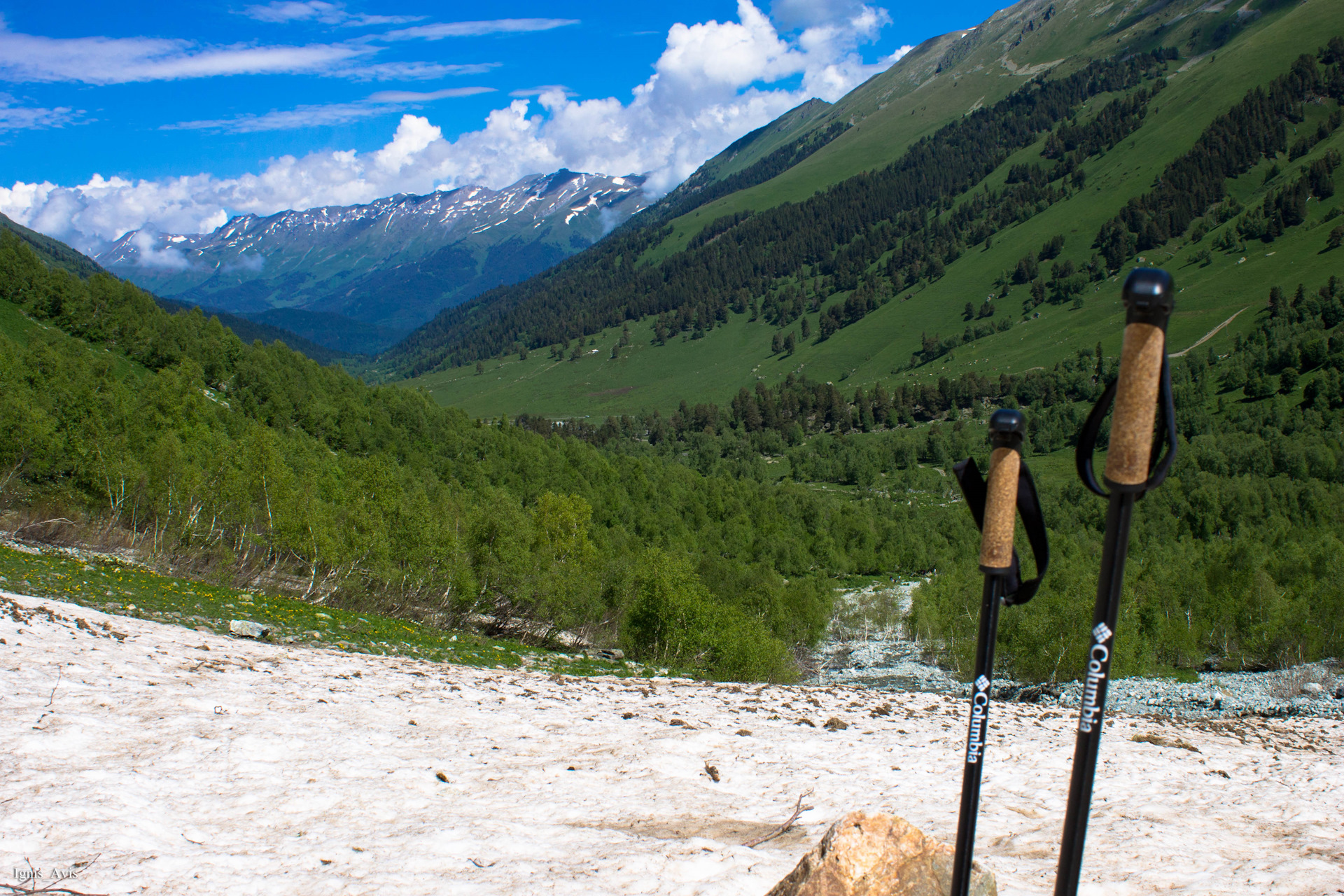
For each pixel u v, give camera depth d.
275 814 5.96
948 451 199.88
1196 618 48.50
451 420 151.50
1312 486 123.31
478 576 37.28
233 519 35.47
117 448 37.62
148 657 11.83
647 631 32.09
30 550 24.09
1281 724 21.77
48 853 4.53
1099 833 7.87
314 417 132.12
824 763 10.76
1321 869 6.41
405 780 7.46
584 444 150.62
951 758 12.14
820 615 55.53
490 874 4.91
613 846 5.73
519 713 12.61
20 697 8.22
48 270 131.88
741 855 5.67
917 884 3.59
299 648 17.69
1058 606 36.69
